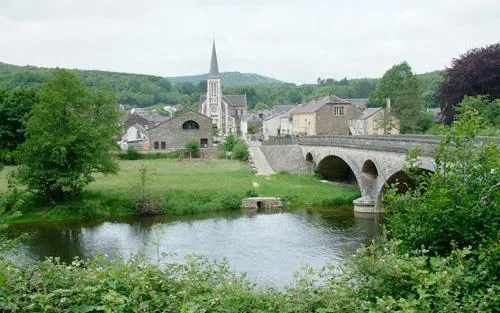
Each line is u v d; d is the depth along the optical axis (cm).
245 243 3017
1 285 851
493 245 836
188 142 7569
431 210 954
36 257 2742
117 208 4147
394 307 789
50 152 4059
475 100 4300
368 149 3975
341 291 845
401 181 3562
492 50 5081
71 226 3678
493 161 955
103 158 4291
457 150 991
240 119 14012
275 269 2431
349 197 4569
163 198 4241
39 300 816
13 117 6794
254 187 4806
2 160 6600
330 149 5103
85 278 895
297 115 9575
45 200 4228
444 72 5400
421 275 825
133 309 819
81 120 4181
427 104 11331
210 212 4197
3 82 14888
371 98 11744
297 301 859
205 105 13300
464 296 800
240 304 866
